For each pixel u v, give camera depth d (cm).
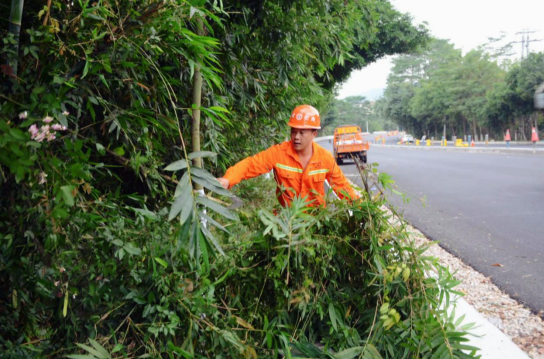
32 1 215
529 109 4925
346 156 2375
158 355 198
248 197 645
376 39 1894
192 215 186
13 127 162
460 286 450
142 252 201
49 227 172
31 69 194
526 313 381
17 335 193
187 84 304
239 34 364
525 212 846
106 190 274
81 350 197
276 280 239
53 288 183
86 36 205
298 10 359
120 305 202
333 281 261
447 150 3647
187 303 207
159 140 254
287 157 331
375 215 266
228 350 217
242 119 440
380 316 242
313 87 538
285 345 220
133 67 222
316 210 280
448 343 229
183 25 260
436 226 756
